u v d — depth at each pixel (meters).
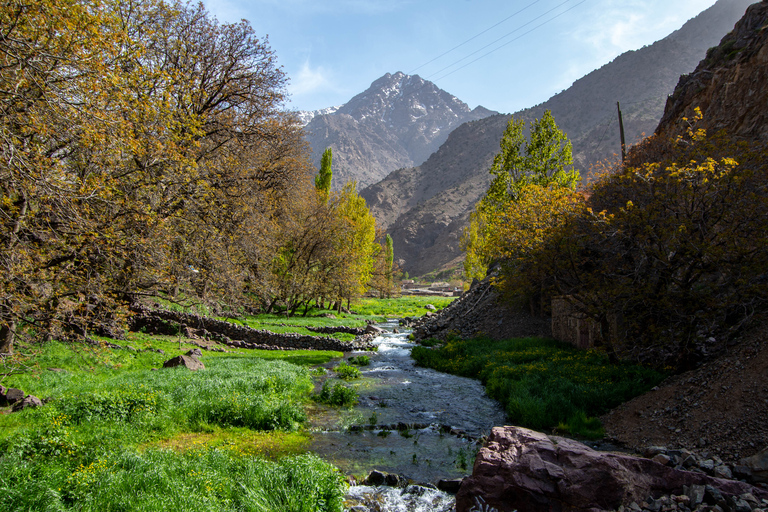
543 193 16.38
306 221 33.88
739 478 6.34
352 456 8.58
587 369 13.52
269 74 24.78
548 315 23.23
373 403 13.00
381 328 32.94
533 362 15.80
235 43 24.00
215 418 9.91
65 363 12.91
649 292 11.97
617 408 10.69
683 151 13.38
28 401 9.16
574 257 14.98
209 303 16.91
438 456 8.73
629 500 5.43
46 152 10.36
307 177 32.97
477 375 16.89
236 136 23.48
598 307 13.69
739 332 11.03
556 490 5.55
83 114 8.62
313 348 24.03
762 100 16.67
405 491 6.97
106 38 9.24
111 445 7.28
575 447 6.16
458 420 11.34
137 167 12.69
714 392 8.73
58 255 10.59
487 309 27.22
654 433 8.73
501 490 5.70
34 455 6.41
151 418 8.95
